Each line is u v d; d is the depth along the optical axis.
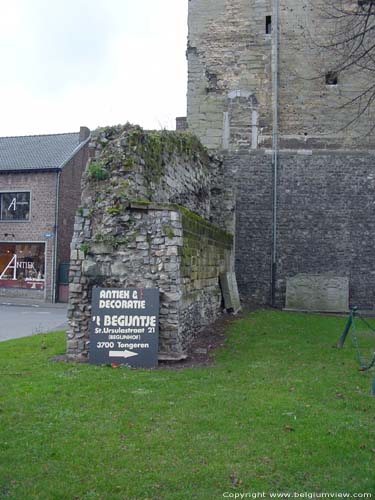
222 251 14.14
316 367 8.01
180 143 12.30
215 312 12.92
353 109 17.48
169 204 8.47
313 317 14.52
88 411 5.71
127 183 8.78
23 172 27.08
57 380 6.97
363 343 10.17
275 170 17.17
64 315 19.84
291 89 17.88
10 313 20.53
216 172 16.42
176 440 4.91
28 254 26.98
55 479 4.13
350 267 16.69
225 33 18.33
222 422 5.38
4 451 4.64
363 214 16.81
